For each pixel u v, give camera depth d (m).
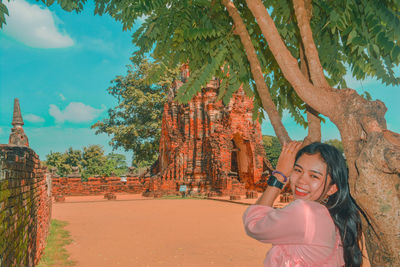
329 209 1.56
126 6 3.29
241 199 25.44
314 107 2.38
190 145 31.36
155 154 41.03
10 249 3.40
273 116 2.79
